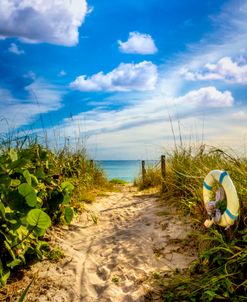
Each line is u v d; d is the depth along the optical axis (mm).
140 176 11375
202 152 6816
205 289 3111
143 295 3355
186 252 4238
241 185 4227
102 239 5059
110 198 8273
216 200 4012
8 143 5930
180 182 6570
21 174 4188
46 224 3559
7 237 3584
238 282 3186
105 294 3406
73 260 4250
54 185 5309
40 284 3611
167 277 3689
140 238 4879
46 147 7152
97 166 11219
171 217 5535
